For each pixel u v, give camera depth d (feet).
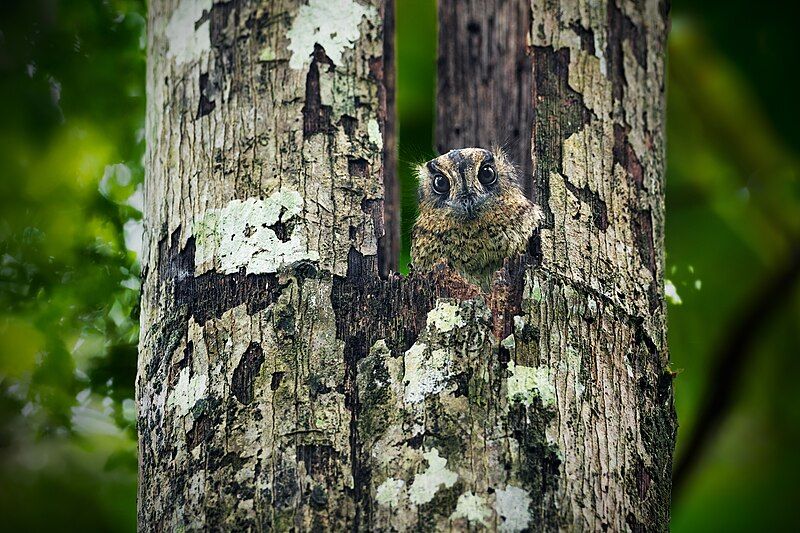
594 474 19.93
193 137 22.35
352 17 22.59
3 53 31.50
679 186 39.06
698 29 37.09
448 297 20.58
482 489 18.90
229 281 20.72
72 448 33.45
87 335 30.32
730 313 37.45
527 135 25.04
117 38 32.01
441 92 32.89
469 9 32.35
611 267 22.20
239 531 18.81
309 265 20.61
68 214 30.83
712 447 33.47
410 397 19.57
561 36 23.80
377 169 21.76
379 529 18.57
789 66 36.88
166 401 20.57
